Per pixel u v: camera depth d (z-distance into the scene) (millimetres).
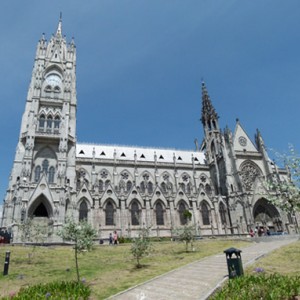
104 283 22031
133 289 19391
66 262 32781
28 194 60812
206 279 19719
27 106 75375
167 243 50344
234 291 14102
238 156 85625
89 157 88375
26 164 65000
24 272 27594
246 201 76250
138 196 76250
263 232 71125
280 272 20016
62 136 71500
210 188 94812
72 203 66625
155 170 91938
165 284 19984
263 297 12844
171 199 78625
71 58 87062
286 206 22953
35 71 80562
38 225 52938
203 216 80000
